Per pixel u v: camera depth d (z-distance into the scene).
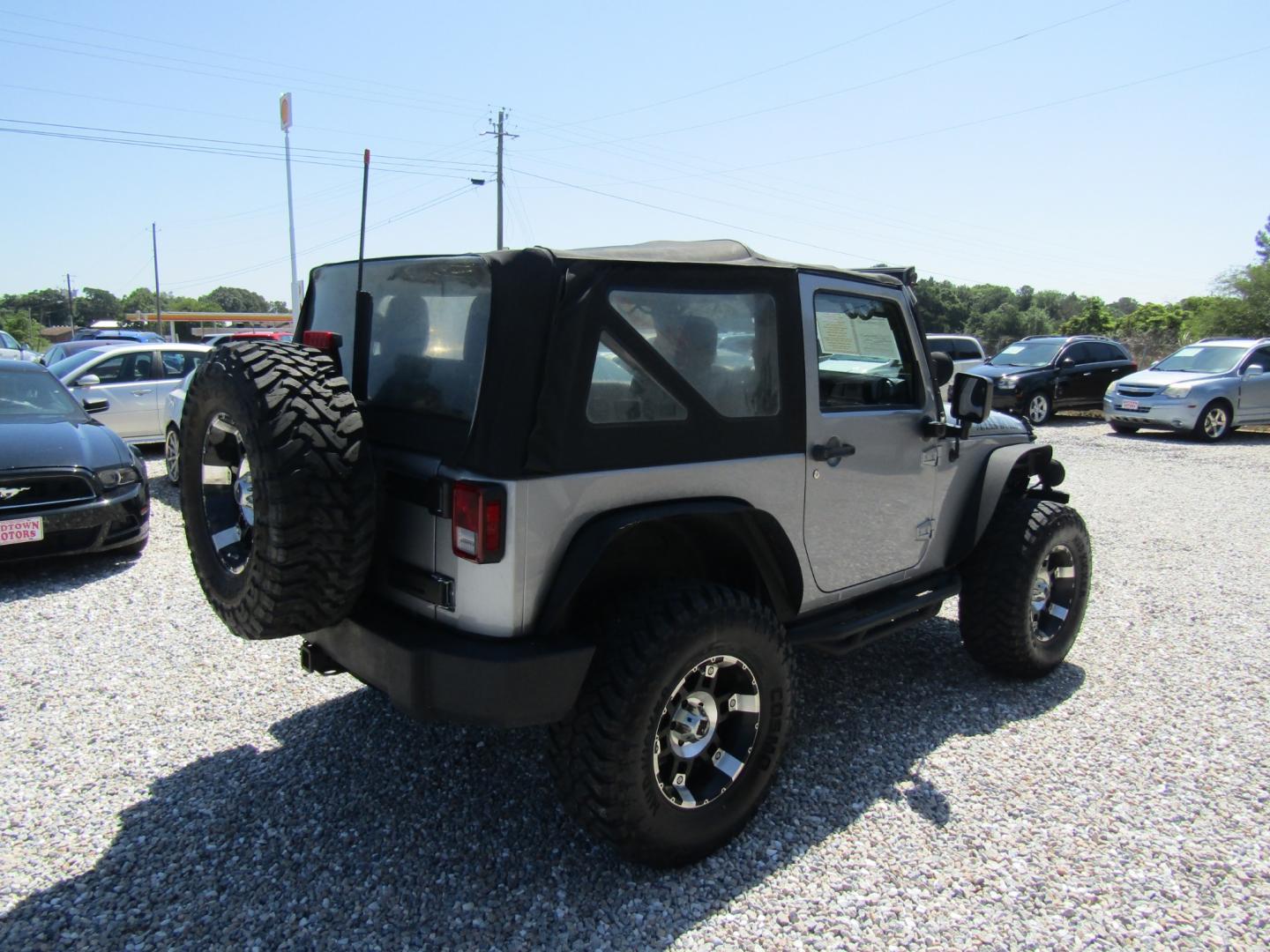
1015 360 17.36
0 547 5.34
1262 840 2.97
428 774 3.31
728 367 2.88
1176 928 2.52
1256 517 8.39
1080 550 4.30
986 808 3.14
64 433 5.95
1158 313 71.31
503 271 2.43
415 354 2.79
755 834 2.96
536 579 2.46
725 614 2.67
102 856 2.78
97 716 3.75
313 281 3.51
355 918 2.51
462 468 2.43
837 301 3.31
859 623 3.47
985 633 4.09
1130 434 15.41
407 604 2.69
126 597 5.34
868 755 3.52
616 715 2.49
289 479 2.35
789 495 3.11
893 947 2.43
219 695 3.97
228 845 2.84
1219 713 3.97
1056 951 2.42
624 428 2.58
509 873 2.73
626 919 2.52
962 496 4.04
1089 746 3.63
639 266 2.60
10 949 2.35
